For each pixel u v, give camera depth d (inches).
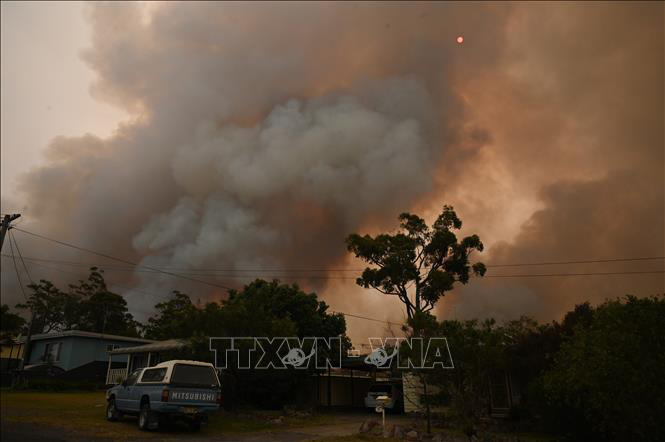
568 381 519.8
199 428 642.2
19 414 690.2
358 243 1393.9
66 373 1487.5
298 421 807.7
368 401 1091.3
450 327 639.1
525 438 644.1
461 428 619.5
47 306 2233.0
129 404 640.4
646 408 465.1
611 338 493.0
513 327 821.2
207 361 788.6
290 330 880.3
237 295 1304.1
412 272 1369.3
